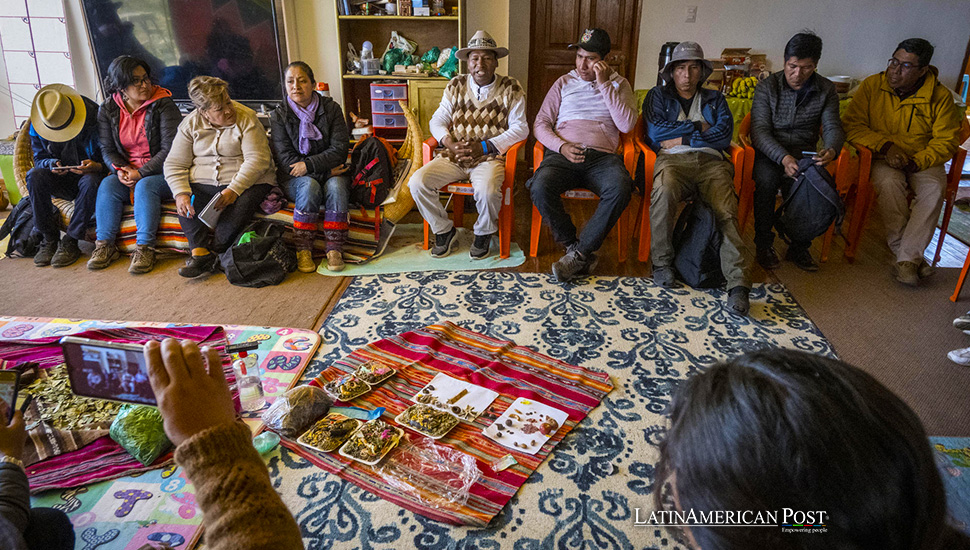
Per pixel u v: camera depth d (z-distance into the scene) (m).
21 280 3.07
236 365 2.16
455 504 1.67
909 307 2.85
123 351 0.96
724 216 2.97
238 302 2.85
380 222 3.42
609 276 3.17
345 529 1.60
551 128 3.39
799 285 3.09
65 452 1.83
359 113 4.52
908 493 0.43
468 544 1.56
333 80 4.41
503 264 3.30
